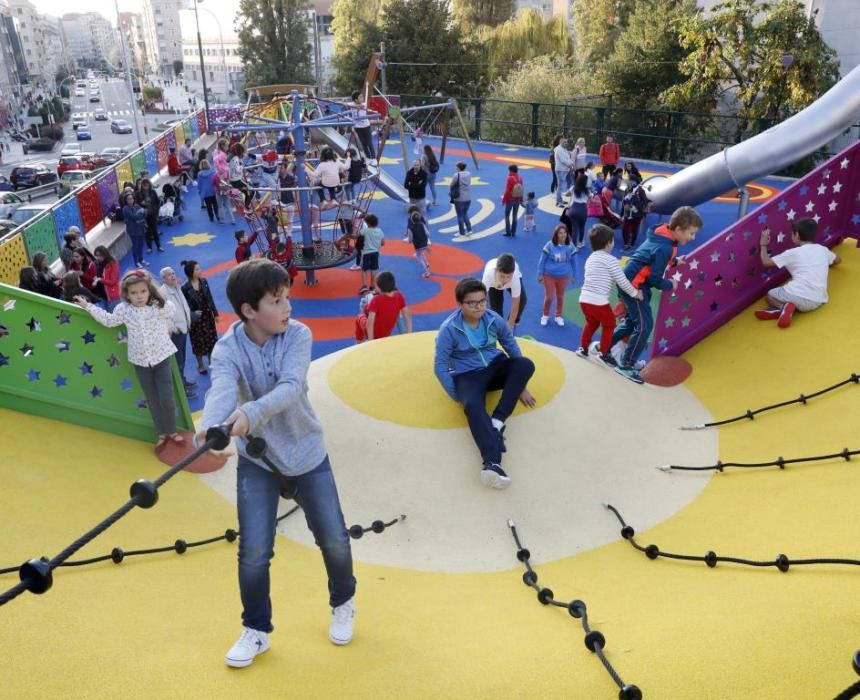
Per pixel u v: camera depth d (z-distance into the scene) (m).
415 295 13.76
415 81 45.84
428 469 5.57
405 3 45.56
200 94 130.62
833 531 4.14
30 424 5.93
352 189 17.52
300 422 2.98
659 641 3.14
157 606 3.78
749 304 8.05
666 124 32.34
